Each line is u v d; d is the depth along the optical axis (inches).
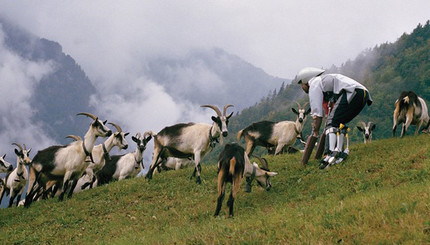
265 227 275.4
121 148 723.4
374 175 400.5
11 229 487.8
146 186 548.1
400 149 465.7
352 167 436.1
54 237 443.2
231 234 274.8
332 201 347.3
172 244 292.5
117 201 519.5
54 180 594.2
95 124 575.2
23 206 588.4
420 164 392.8
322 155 491.8
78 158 574.2
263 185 435.2
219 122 530.0
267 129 694.5
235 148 380.8
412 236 211.2
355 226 236.8
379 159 442.6
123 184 577.9
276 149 687.1
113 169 748.0
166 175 584.4
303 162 483.2
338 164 451.5
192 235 297.6
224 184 369.4
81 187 721.6
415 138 510.3
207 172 559.8
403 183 358.6
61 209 526.0
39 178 580.7
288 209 345.7
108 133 577.0
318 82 463.2
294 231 256.1
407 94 574.9
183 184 530.3
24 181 721.0
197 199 468.4
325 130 463.8
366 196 311.6
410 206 248.5
